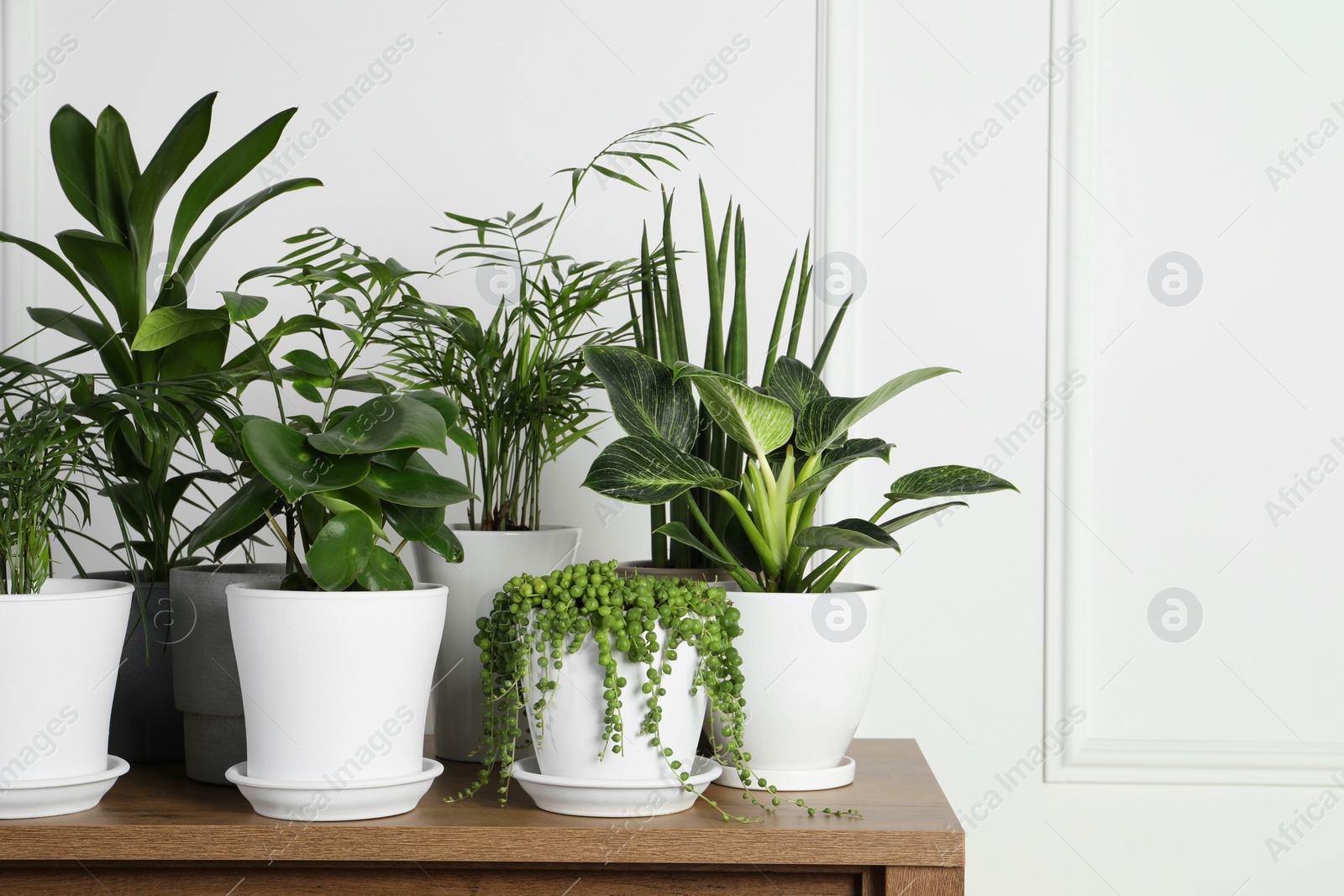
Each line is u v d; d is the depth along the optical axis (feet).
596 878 2.61
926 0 4.38
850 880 2.61
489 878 2.60
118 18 4.28
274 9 4.31
